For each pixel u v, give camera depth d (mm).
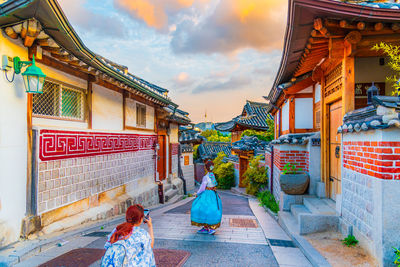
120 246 2277
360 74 5660
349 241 4238
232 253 4449
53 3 3713
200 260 4145
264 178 13406
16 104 4316
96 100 7020
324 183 6742
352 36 4492
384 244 3338
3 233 4023
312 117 8492
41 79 4293
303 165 7715
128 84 7652
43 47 4754
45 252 4273
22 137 4441
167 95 14109
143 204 9680
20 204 4391
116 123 8195
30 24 3990
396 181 3344
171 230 5902
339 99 5926
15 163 4293
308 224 5023
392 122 3162
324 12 4027
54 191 5133
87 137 6293
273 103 11273
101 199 6953
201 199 5734
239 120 24688
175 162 15617
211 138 45156
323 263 3686
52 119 5340
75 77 6043
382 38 4574
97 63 5637
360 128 3760
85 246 4590
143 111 10664
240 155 19328
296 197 6922
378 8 3914
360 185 4078
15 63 4258
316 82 8055
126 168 8625
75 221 5598
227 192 19516
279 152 8320
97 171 6758
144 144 10344
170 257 4188
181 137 24656
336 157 6094
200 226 5672
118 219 6809
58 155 5242
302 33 4730
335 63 5832
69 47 4777
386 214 3350
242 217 7340
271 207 8594
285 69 6770
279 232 5777
